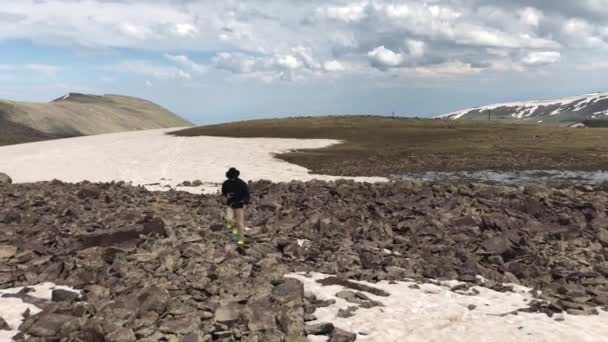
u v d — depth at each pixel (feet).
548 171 152.46
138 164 177.58
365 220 68.85
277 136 309.83
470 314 36.01
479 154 189.26
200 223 62.39
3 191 86.17
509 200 81.76
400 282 44.19
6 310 33.24
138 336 28.94
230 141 275.59
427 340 31.01
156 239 50.44
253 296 35.88
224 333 30.07
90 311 32.63
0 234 51.93
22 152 242.17
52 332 29.32
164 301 32.81
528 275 48.80
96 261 43.06
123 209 70.03
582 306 38.86
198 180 127.24
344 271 46.09
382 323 33.37
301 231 60.95
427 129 341.00
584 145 211.41
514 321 34.78
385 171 157.48
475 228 63.36
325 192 91.20
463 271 47.83
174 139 297.94
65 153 226.38
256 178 139.44
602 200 87.10
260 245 52.31
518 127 359.46
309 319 33.76
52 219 60.18
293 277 43.37
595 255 57.06
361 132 321.93
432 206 77.15
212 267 41.55
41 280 39.60
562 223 70.13
